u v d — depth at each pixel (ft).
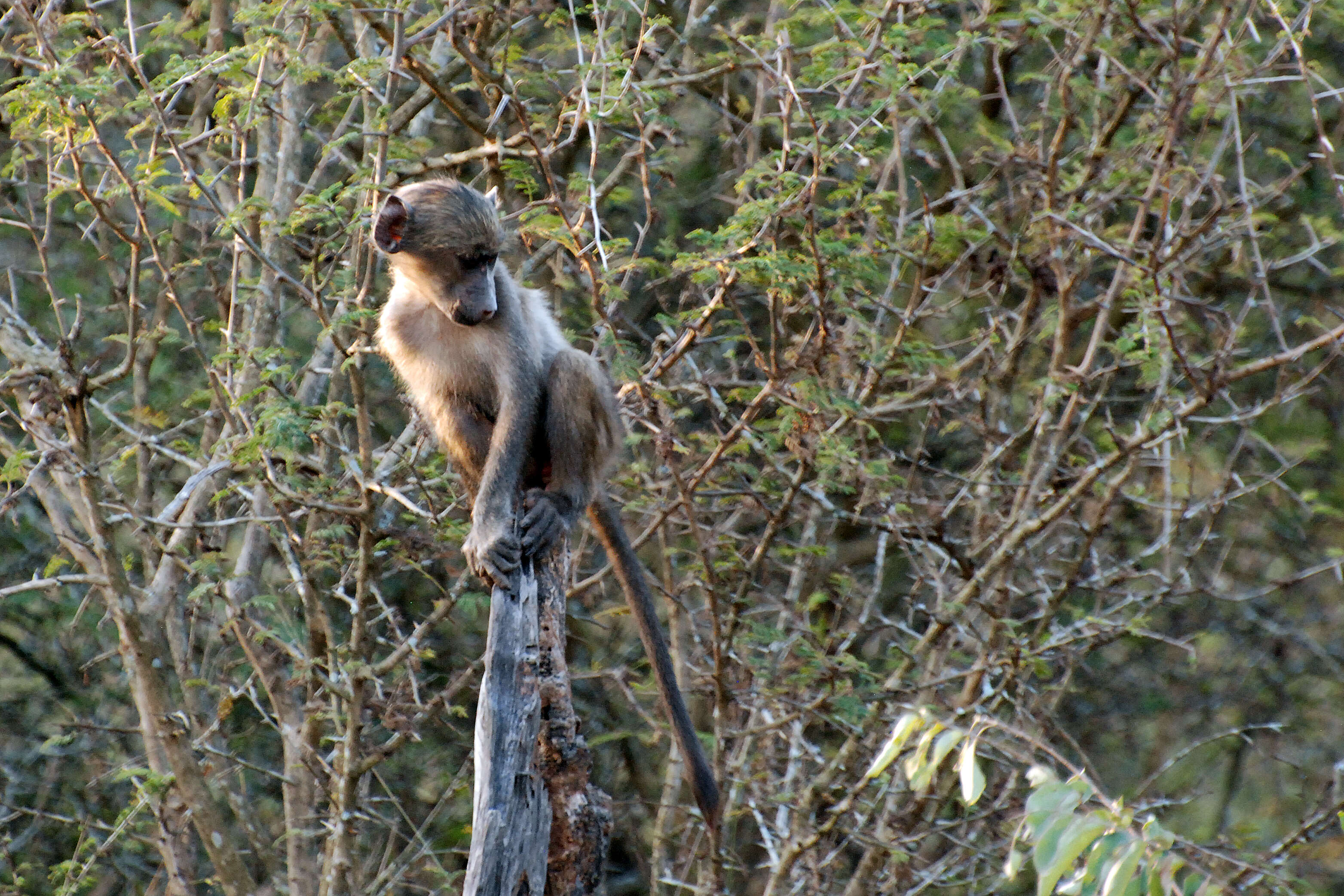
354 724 35.53
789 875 38.04
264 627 36.81
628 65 31.42
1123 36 37.47
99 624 40.63
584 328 42.39
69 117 29.60
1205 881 17.67
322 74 35.60
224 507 43.42
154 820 42.68
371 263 35.22
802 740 37.99
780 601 40.16
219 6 42.65
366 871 43.06
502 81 35.60
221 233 30.42
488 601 34.76
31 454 33.73
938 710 34.14
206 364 34.83
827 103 41.29
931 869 37.09
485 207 27.45
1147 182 39.04
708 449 35.94
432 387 29.19
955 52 36.45
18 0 31.63
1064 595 37.09
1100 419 43.68
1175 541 43.29
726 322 34.24
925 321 43.42
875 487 34.01
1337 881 44.11
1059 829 16.99
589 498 28.43
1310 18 37.45
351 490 37.42
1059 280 35.53
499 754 19.86
